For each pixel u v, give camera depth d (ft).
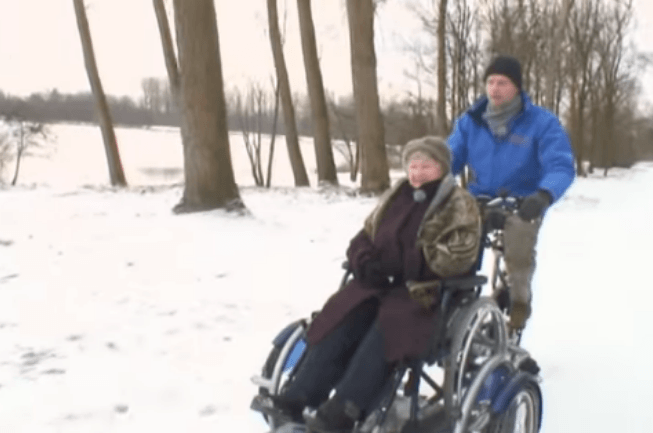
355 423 9.41
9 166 156.15
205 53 37.60
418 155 10.88
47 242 30.76
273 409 9.82
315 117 77.41
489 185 13.39
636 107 223.71
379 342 9.68
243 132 139.03
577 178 124.57
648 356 17.06
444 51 81.10
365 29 58.59
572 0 90.17
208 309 20.97
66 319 19.92
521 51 98.17
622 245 35.14
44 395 14.48
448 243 10.12
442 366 10.98
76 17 79.20
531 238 12.51
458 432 9.83
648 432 12.82
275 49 84.17
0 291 22.99
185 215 37.19
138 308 21.06
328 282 24.48
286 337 10.96
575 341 18.34
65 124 227.20
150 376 15.55
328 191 62.13
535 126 12.76
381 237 10.67
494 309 10.84
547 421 13.29
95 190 59.47
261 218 38.19
